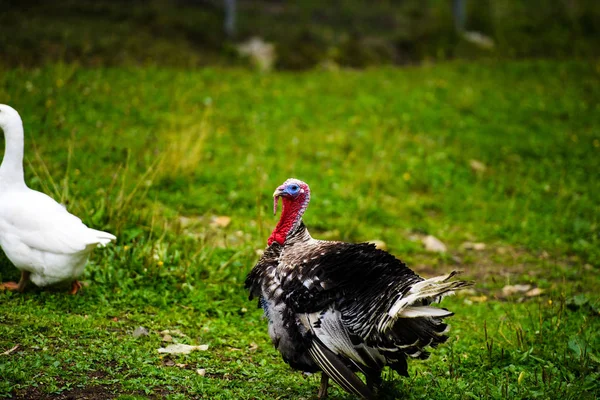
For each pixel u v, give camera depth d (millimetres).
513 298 10969
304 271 6793
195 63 22078
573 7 32375
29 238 8578
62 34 20703
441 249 12859
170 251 10469
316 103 19953
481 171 16750
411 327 6258
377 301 6336
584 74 24828
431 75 23703
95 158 13961
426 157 17062
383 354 6488
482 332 9281
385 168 16109
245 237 11992
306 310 6664
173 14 24391
